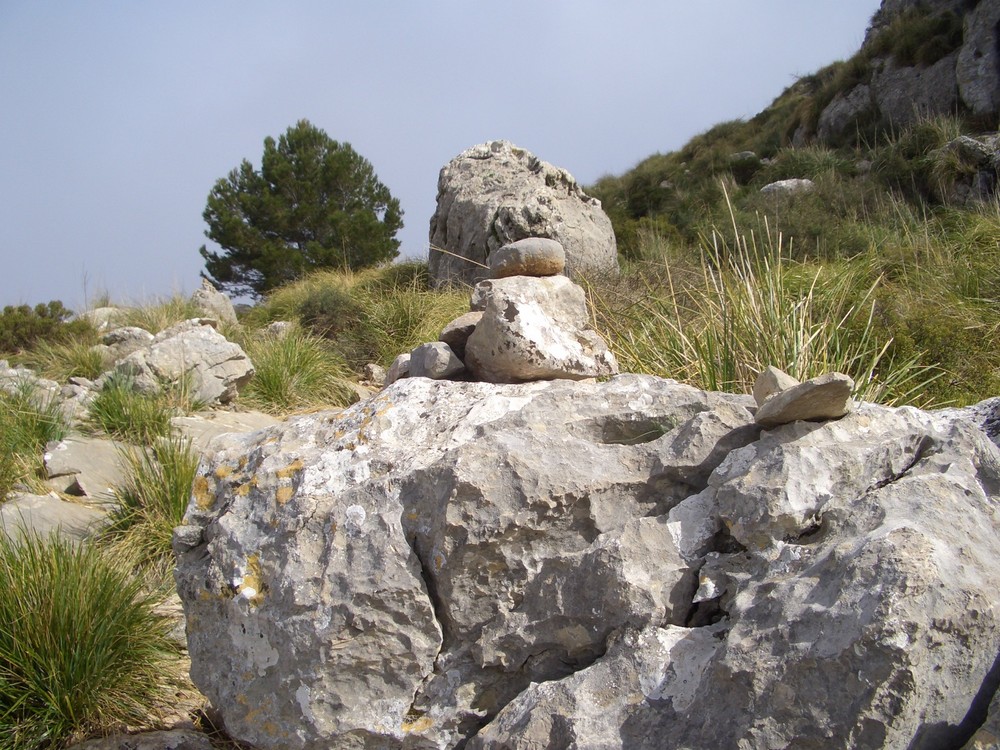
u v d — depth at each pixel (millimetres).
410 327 10555
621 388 2836
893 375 4832
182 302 12367
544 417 2738
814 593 2033
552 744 2168
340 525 2549
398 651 2467
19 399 6664
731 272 5629
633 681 2188
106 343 9711
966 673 1917
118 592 3602
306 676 2473
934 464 2307
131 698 3297
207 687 2682
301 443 2867
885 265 8305
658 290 8039
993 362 5750
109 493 5531
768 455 2354
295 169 23125
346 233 22062
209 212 22656
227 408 8039
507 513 2445
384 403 2930
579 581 2379
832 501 2266
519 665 2430
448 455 2549
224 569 2658
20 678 3240
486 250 11570
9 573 3455
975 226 8992
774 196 13797
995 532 2139
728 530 2352
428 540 2512
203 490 2896
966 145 13227
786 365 4461
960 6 18281
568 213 11820
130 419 6621
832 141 18859
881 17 24141
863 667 1868
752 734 1935
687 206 16719
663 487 2523
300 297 12875
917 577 1904
